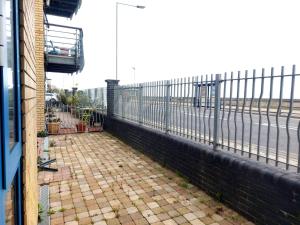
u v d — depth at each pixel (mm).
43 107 9062
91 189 4656
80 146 8281
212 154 4406
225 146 4363
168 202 4152
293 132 7211
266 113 3551
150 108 7121
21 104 1875
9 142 1240
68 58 10883
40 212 3746
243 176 3730
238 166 3818
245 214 3682
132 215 3727
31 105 2822
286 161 3324
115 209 3891
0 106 1004
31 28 2869
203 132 4891
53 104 14188
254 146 4277
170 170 5797
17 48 1662
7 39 1256
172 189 4691
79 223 3510
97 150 7750
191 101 5238
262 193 3400
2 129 1018
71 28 10734
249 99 3807
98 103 12586
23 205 1893
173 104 5941
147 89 7266
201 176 4695
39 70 8688
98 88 12570
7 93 1155
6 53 1135
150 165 6195
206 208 3967
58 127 10758
